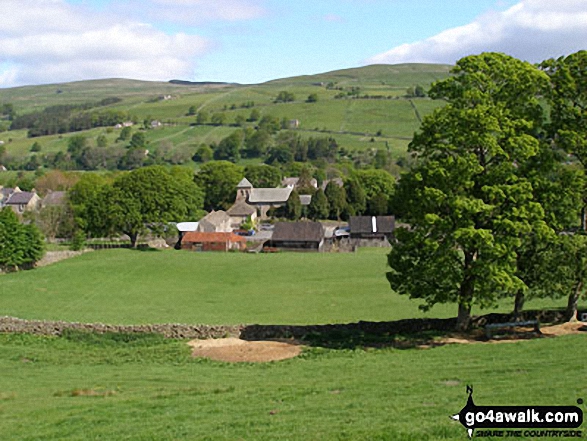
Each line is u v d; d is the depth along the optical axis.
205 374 34.56
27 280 85.06
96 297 73.75
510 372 29.58
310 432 21.47
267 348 40.56
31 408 27.64
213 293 76.94
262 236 133.88
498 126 36.56
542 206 37.97
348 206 170.38
